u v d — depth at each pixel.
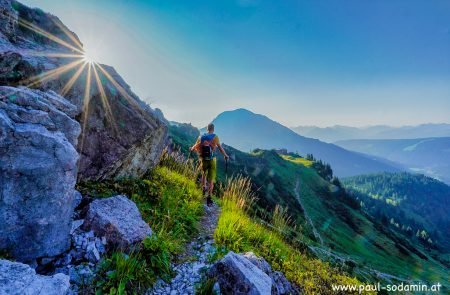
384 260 111.88
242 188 10.66
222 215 8.81
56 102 5.45
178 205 8.46
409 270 110.69
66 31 8.60
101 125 7.36
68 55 7.38
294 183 174.75
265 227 10.20
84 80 7.18
